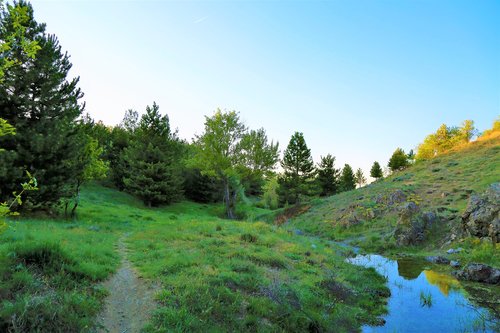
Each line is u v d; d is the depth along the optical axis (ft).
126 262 35.17
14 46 14.90
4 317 17.31
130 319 22.15
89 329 19.20
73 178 68.90
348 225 90.22
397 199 98.12
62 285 23.52
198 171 171.73
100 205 98.02
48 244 27.89
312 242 66.13
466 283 39.47
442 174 119.65
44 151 61.05
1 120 14.62
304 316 25.99
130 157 133.59
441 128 212.23
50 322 18.35
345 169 248.73
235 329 22.40
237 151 144.87
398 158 241.35
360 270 45.93
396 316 29.89
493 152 131.13
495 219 52.65
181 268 32.58
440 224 68.69
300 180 161.38
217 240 49.34
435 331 26.63
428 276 43.21
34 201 62.23
